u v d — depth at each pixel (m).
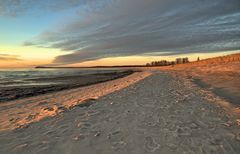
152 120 5.81
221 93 10.40
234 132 4.89
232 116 6.19
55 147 4.09
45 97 13.00
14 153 3.85
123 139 4.48
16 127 5.31
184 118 5.99
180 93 10.54
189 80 18.61
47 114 6.64
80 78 39.75
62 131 4.96
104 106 7.61
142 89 12.36
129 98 9.24
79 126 5.32
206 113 6.52
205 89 12.06
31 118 6.33
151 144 4.24
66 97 12.21
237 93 10.05
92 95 11.41
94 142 4.33
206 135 4.71
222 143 4.30
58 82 29.61
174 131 4.95
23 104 10.08
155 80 19.30
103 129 5.10
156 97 9.41
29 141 4.38
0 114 7.52
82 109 7.15
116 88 13.97
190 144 4.25
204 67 42.09
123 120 5.84
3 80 35.44
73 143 4.27
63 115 6.36
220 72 26.11
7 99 12.76
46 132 4.90
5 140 4.46
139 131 4.96
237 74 21.00
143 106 7.55
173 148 4.06
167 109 7.05
